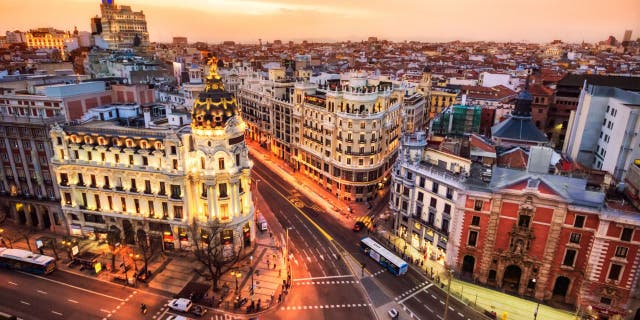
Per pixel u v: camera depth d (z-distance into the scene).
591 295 84.25
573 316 84.62
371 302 88.88
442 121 154.88
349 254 108.06
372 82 155.88
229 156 96.31
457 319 83.81
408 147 109.75
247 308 85.62
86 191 104.56
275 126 187.12
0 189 117.06
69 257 101.81
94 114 121.69
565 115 180.12
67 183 105.50
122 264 99.75
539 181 83.44
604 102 121.19
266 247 110.00
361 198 142.62
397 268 97.31
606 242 80.12
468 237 94.12
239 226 102.25
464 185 90.88
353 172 138.62
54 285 91.50
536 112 178.88
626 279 80.62
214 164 95.88
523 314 85.06
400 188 112.12
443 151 108.19
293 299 89.25
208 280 93.94
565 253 85.38
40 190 113.25
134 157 98.75
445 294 91.69
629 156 106.44
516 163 99.62
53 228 114.00
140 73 195.62
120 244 103.56
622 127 107.12
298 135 168.75
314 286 94.00
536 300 89.62
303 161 166.00
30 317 81.00
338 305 87.69
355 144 137.12
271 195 146.12
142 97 146.00
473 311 86.06
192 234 100.44
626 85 167.12
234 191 99.19
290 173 169.88
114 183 102.44
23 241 109.06
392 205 117.12
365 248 107.81
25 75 165.50
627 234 78.50
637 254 78.38
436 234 102.75
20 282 92.19
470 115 152.25
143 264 100.38
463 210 92.25
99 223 107.56
